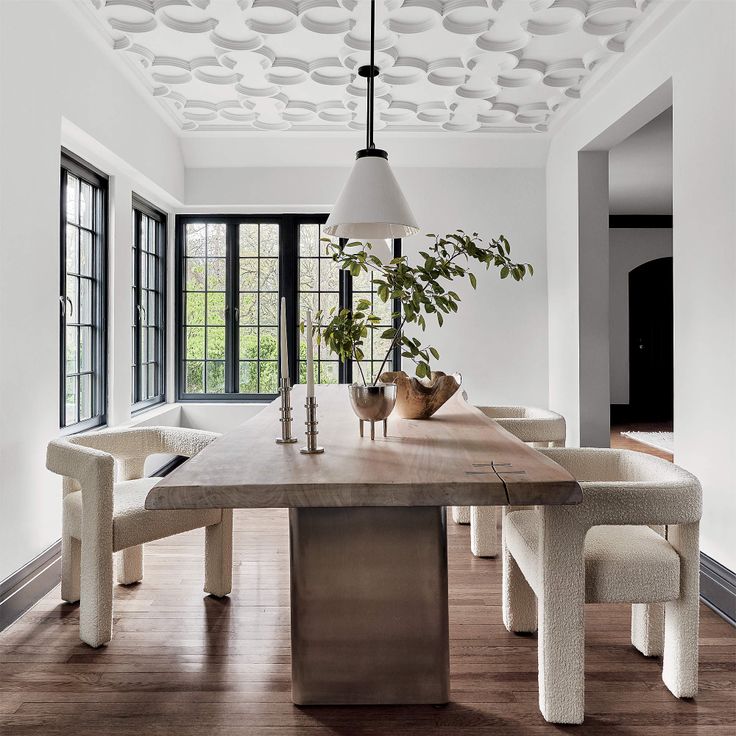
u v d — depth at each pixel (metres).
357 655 1.98
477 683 2.12
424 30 3.41
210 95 4.61
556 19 3.45
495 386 5.82
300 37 3.60
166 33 3.58
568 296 5.17
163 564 3.31
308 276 6.06
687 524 1.93
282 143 5.52
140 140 4.51
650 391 9.71
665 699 2.02
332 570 1.97
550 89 4.44
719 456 2.90
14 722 1.90
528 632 2.49
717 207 2.92
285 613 2.69
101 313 4.36
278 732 1.85
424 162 5.69
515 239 5.77
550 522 1.84
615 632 2.52
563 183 5.25
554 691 1.87
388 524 1.96
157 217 5.62
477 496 1.51
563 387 5.35
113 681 2.14
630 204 8.40
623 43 3.68
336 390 3.90
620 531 2.17
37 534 2.99
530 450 1.93
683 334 3.22
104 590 2.38
